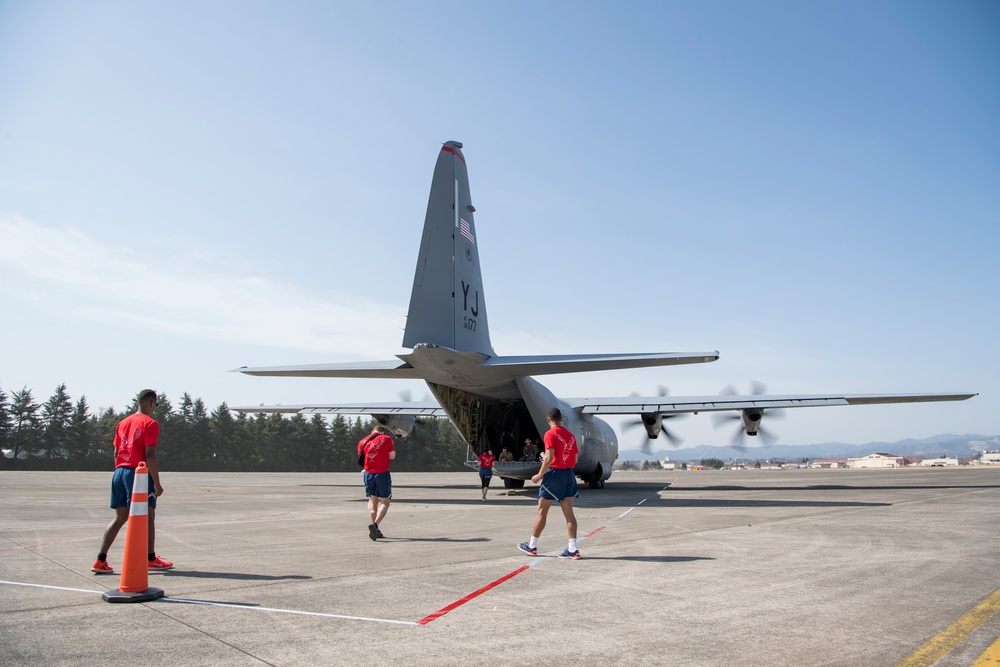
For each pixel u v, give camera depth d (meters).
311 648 4.05
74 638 4.18
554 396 21.17
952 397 20.73
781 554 7.75
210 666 3.68
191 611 4.95
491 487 26.97
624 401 23.20
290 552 7.98
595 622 4.70
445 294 15.98
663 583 6.09
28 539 8.88
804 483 29.58
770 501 16.44
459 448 87.94
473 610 5.05
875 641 4.25
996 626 4.61
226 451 71.06
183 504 15.84
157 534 9.79
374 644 4.15
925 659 3.89
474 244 17.69
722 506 14.96
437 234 15.88
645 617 4.85
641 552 7.96
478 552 8.00
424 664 3.77
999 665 3.78
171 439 67.44
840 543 8.64
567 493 7.62
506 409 22.09
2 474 36.62
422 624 4.63
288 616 4.83
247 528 10.64
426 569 6.79
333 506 15.27
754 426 22.23
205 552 7.96
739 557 7.54
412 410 25.00
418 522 11.66
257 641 4.18
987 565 6.98
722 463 111.44
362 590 5.75
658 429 23.92
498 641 4.23
